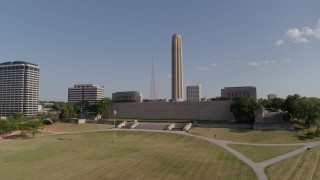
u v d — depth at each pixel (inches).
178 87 7037.4
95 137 4146.2
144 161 2529.5
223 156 2706.7
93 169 2269.9
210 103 5757.9
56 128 5241.1
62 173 2165.4
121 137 4104.3
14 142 3784.5
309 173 2055.9
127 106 6609.3
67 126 5423.2
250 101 4854.8
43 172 2199.8
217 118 5659.5
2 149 3265.3
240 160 2522.1
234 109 4972.9
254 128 4296.3
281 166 2281.0
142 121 5580.7
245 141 3624.5
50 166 2386.8
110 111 6776.6
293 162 2402.8
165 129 4827.8
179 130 4670.3
